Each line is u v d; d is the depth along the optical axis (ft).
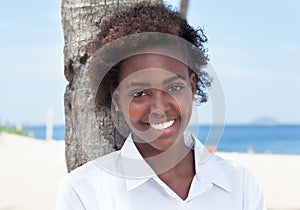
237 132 216.13
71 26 9.15
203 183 6.95
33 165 54.13
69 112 9.05
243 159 67.62
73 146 9.02
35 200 36.88
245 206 7.25
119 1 8.93
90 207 6.91
